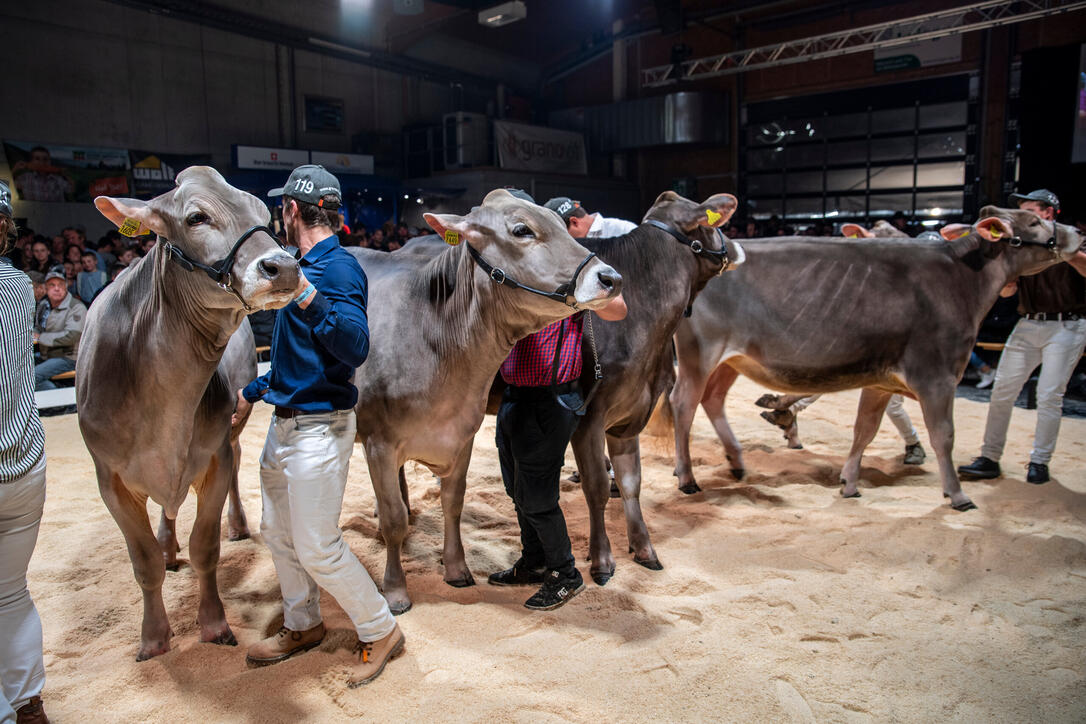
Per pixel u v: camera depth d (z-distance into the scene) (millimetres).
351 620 2971
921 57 16141
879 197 17188
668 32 18922
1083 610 3307
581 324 3086
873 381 4570
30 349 2186
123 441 2596
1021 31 14898
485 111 21625
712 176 20031
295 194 2541
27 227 13133
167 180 15031
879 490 4883
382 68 18891
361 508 4562
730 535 4137
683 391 4836
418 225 17688
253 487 4934
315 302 2287
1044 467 4926
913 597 3426
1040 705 2637
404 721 2502
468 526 4309
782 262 4574
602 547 3564
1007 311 8875
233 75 16000
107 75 14086
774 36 18297
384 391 2988
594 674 2781
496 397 3525
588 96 22375
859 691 2711
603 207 20562
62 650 2971
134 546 2762
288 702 2592
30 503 2199
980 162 15648
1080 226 8391
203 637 2959
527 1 19656
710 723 2521
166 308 2443
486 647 2951
